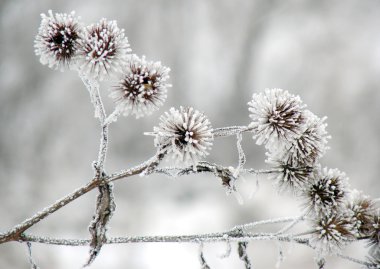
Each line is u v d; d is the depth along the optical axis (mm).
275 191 952
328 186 948
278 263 949
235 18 6141
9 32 4781
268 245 2621
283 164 948
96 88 936
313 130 937
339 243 949
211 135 921
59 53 934
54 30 934
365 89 5164
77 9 5363
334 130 4875
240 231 958
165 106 5578
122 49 927
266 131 925
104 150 939
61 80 4648
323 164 4543
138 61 932
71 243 945
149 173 928
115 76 928
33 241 946
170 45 5805
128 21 5684
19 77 4637
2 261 2365
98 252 938
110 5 5582
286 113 928
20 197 3619
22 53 4730
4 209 3465
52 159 4234
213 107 5770
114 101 929
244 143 4828
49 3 5051
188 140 914
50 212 944
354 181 4324
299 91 5520
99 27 930
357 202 969
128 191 4070
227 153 4812
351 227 948
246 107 5824
